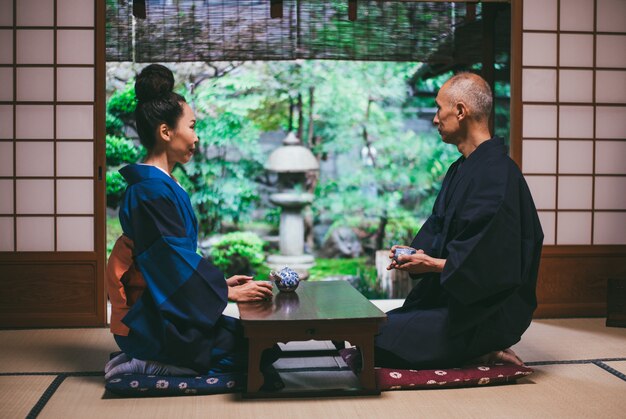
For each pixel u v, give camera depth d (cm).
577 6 457
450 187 318
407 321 303
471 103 308
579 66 459
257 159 766
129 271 291
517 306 311
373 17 520
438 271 293
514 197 291
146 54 498
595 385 296
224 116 750
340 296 313
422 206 811
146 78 295
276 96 775
